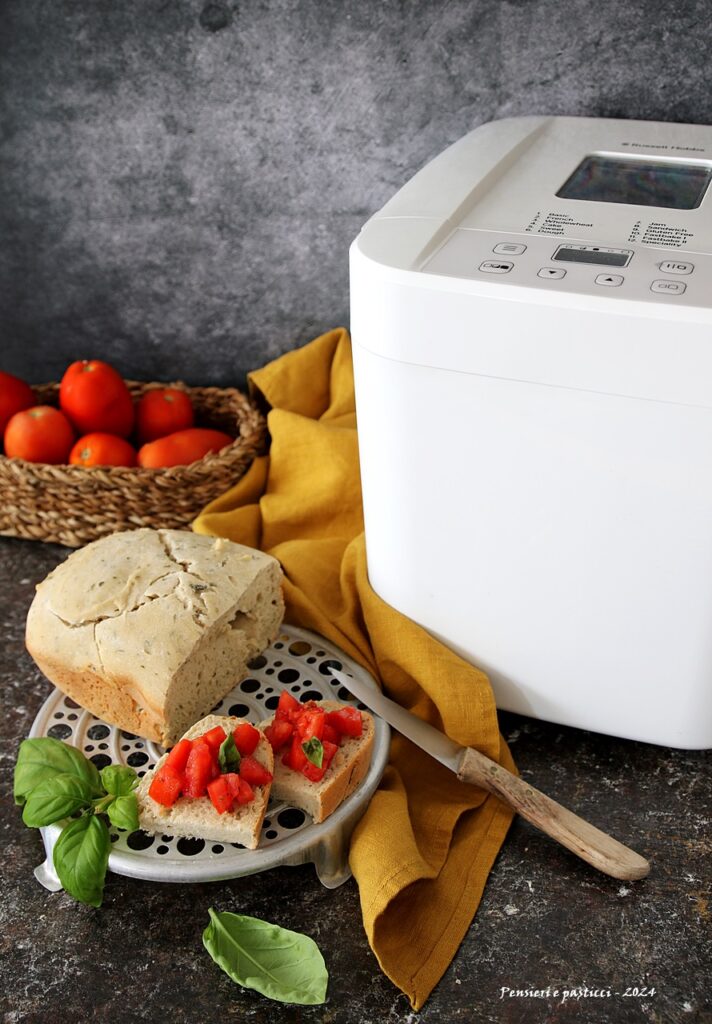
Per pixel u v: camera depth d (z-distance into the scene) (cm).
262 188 110
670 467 66
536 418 68
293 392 114
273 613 90
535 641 79
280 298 117
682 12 90
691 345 61
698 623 72
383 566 83
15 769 76
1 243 121
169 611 82
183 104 107
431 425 72
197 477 104
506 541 75
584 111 97
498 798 78
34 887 75
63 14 105
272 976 65
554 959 69
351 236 110
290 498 106
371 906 68
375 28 98
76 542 108
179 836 73
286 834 73
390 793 77
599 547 72
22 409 114
